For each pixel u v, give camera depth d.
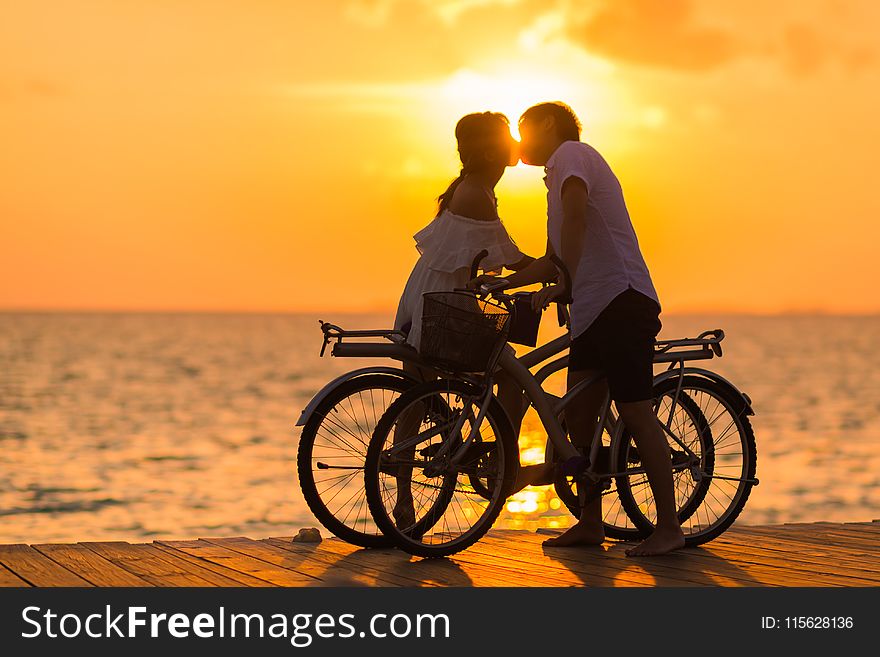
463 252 9.53
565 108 9.66
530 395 9.53
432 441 9.72
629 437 9.87
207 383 133.75
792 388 126.25
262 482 46.34
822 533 10.70
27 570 8.59
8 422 79.94
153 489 44.00
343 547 9.77
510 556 9.37
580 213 9.02
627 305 9.19
